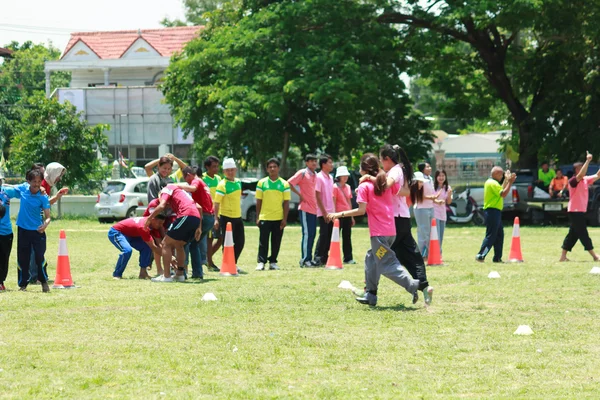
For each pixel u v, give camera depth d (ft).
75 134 127.54
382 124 138.62
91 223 115.85
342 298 40.96
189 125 131.23
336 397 22.09
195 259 50.93
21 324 33.19
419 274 37.93
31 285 48.52
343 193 60.80
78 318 34.71
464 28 133.69
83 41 220.23
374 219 37.52
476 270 55.47
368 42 123.54
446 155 234.38
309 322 33.88
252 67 123.54
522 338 30.37
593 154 129.59
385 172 38.52
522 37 149.79
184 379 24.11
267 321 34.12
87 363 26.08
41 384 23.40
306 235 59.67
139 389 22.97
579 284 46.65
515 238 62.90
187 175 52.39
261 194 57.41
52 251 73.87
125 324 33.24
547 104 134.10
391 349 28.40
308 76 117.39
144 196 119.55
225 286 46.42
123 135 181.98
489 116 152.66
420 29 128.98
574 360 26.66
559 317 35.01
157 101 180.75
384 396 22.21
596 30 120.67
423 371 25.23
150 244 51.24
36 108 127.13
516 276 51.06
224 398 21.99
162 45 223.30
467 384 23.57
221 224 56.80
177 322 33.76
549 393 22.58
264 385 23.47
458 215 115.96
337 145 138.00
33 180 44.47
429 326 32.94
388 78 123.65
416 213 60.95
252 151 133.90
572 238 62.69
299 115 132.46
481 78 146.30
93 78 224.33
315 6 122.11
